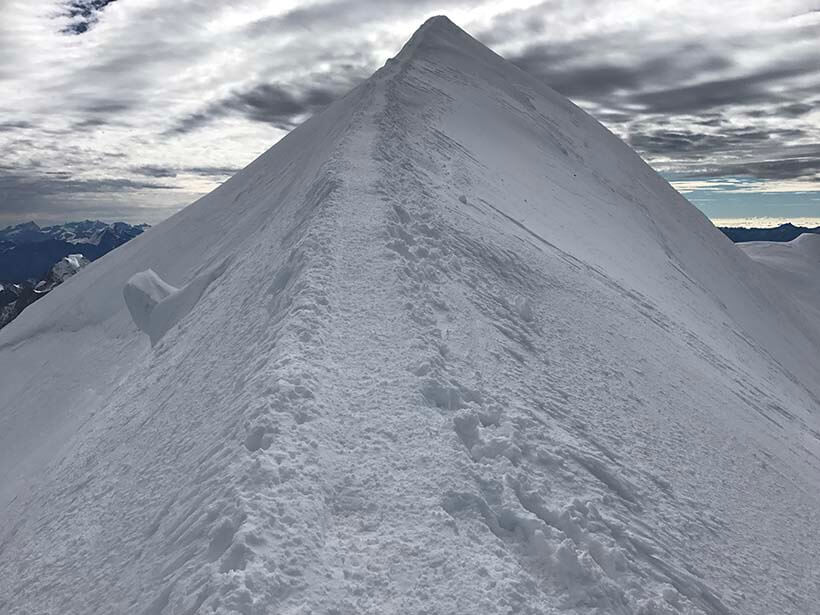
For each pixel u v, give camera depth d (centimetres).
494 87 5019
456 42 5603
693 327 2544
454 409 880
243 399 882
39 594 803
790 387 3025
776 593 807
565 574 639
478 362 1044
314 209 1652
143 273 2605
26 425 2645
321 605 548
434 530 650
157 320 2394
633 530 775
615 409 1124
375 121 2695
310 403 818
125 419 1434
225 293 1800
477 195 2328
